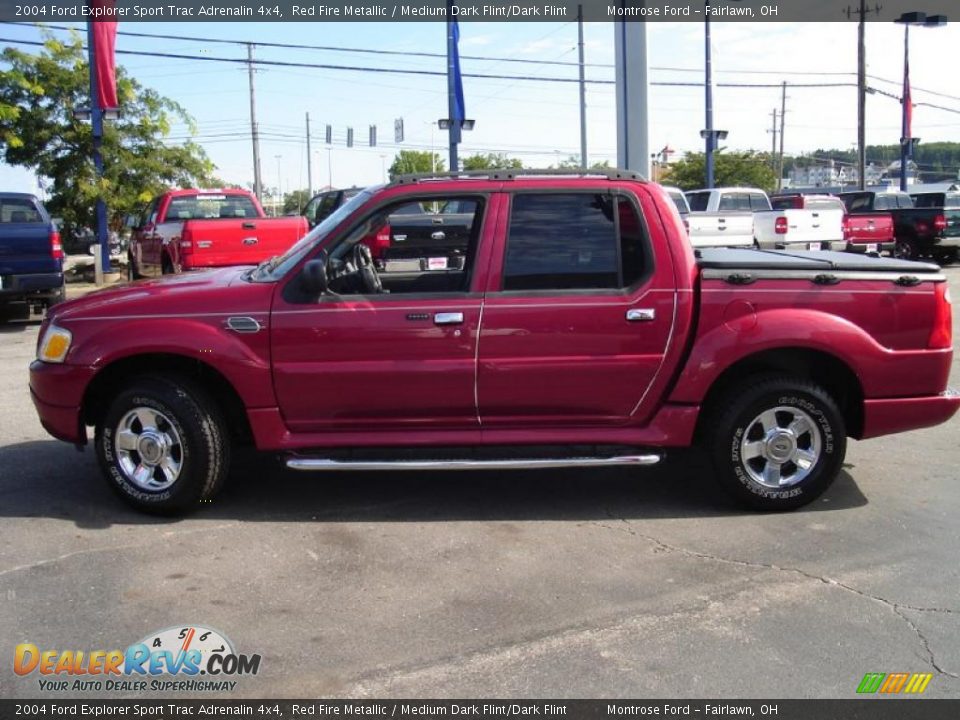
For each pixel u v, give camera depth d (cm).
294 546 480
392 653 368
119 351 500
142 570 449
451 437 513
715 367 504
